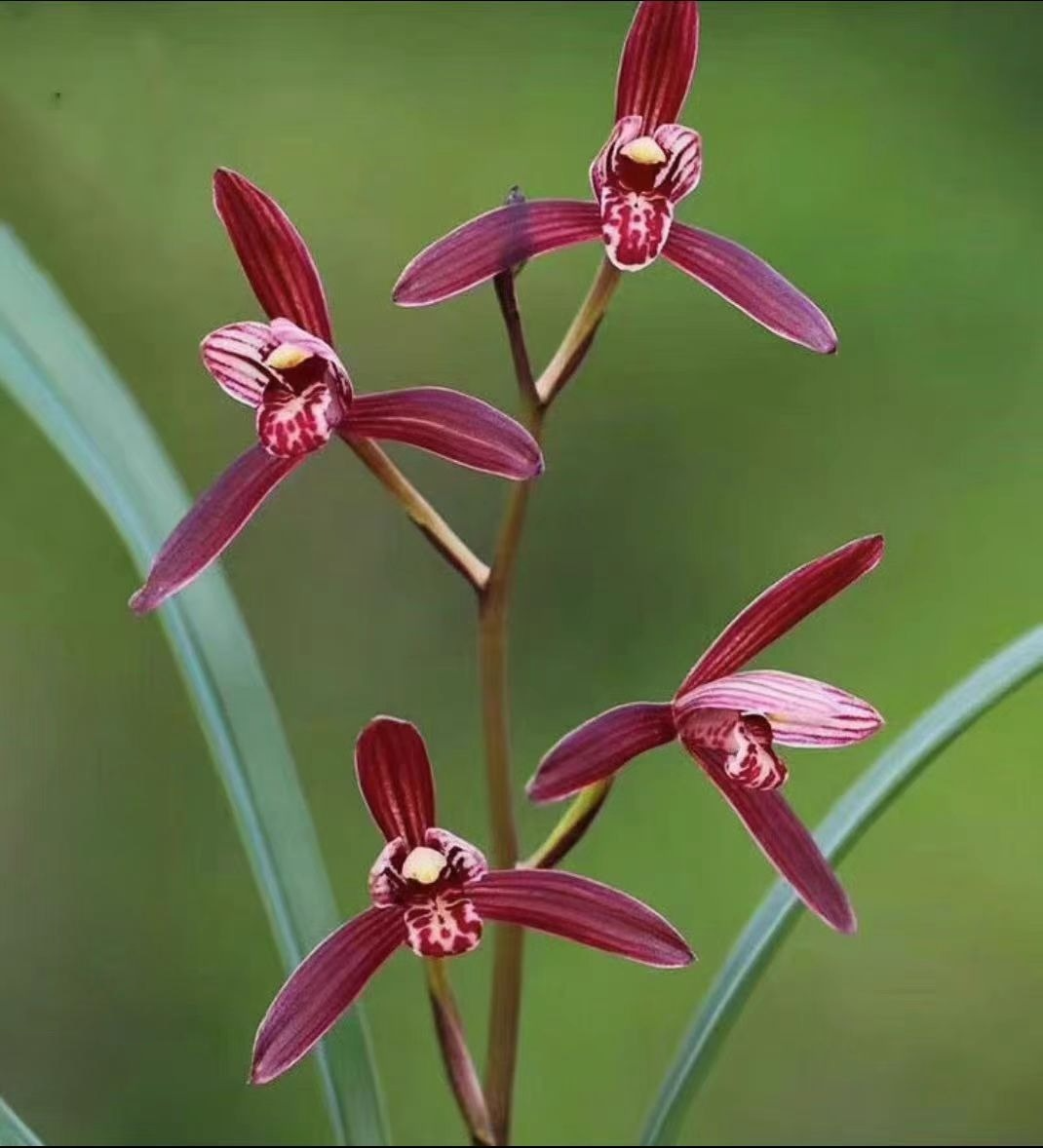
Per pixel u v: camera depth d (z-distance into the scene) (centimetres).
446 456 57
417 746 56
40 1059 78
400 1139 77
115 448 63
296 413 56
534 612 84
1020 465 86
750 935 62
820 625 85
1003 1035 80
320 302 56
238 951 80
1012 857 81
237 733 63
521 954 60
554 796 56
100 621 84
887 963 81
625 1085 77
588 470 86
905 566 85
